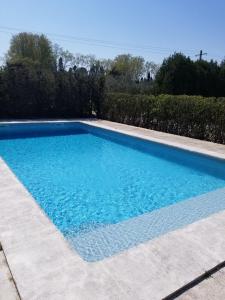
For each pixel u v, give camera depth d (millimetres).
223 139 10461
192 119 11719
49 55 42031
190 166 9000
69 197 6207
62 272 2756
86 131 15312
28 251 3088
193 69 20641
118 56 52094
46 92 16672
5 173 5859
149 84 25172
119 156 10047
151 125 13922
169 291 2547
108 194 6445
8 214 3951
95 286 2572
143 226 4453
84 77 17797
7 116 15945
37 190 6570
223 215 4234
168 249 3221
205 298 2514
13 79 15625
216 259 3051
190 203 5379
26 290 2500
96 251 3736
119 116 16109
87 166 8648
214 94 21844
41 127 14656
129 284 2615
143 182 7332
